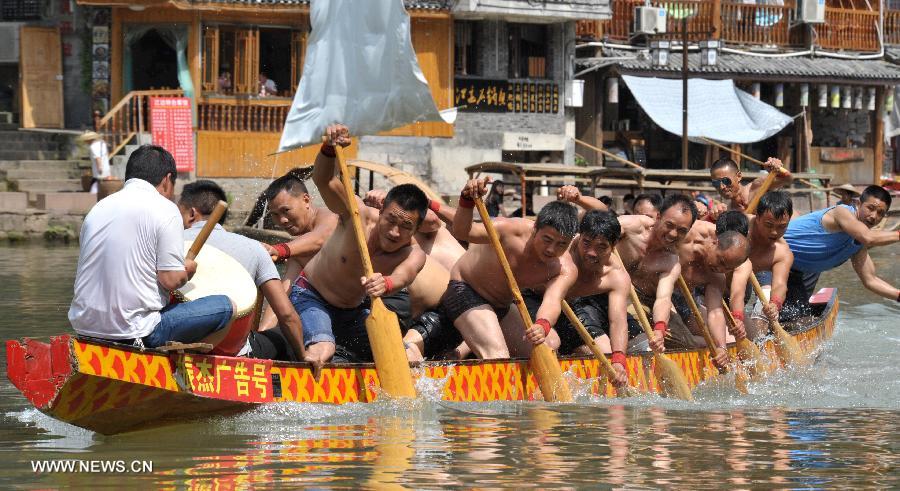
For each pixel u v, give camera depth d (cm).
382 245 923
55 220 2769
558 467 739
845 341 1425
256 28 3077
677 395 1038
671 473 729
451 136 3294
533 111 3403
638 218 1144
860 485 705
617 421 900
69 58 3300
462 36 3309
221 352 841
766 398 1040
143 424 812
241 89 3081
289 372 867
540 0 3259
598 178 2148
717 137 3322
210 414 830
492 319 1009
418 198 912
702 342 1194
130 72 3116
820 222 1398
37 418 871
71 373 734
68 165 3041
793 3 3731
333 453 765
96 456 752
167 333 791
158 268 790
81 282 784
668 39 3522
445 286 1060
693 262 1165
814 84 3691
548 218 949
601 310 1133
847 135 3903
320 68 1466
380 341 911
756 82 3594
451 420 882
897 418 931
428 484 692
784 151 3753
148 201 791
